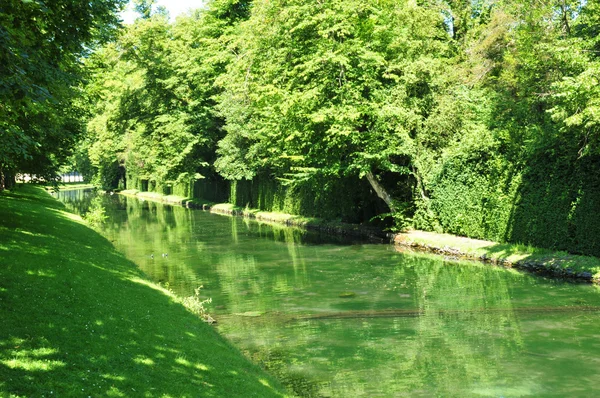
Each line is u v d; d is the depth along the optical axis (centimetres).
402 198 2861
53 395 564
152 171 5619
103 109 6056
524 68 2212
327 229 3288
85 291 955
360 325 1250
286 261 2173
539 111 2156
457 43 3516
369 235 2873
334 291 1608
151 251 2500
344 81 2505
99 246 1659
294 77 2566
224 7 4778
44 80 979
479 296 1470
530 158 1983
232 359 877
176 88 4919
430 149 2567
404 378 925
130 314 915
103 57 2167
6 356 628
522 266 1822
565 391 845
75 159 9356
